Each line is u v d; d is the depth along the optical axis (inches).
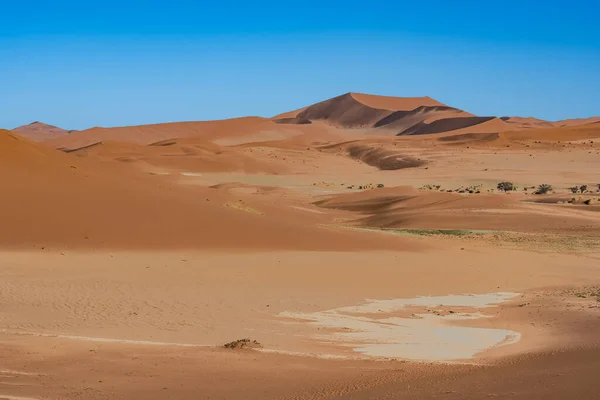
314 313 931.3
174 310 914.1
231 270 1267.2
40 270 1188.5
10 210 1533.0
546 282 1312.7
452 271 1403.8
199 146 6806.1
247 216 1819.6
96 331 762.2
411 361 616.4
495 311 983.6
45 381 520.7
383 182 5039.4
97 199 1688.0
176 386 509.7
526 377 498.9
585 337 746.2
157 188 1985.7
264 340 726.5
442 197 3245.6
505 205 2935.5
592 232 2284.7
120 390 499.2
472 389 466.3
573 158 6112.2
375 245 1716.3
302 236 1702.8
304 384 513.7
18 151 1835.6
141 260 1326.3
